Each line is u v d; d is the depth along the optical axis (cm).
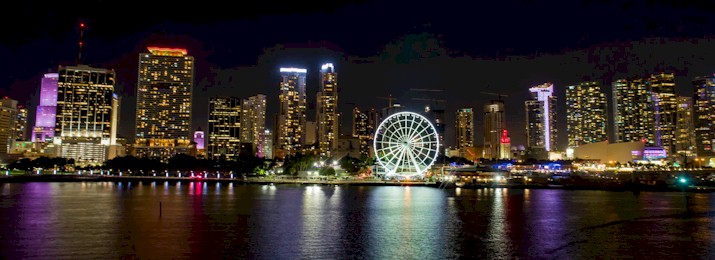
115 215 9606
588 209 11638
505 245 6519
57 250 5938
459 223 8706
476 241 6806
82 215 9594
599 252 6091
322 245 6400
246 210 10775
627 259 5706
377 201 13812
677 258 5766
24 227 7844
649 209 11700
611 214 10462
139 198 14662
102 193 17538
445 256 5803
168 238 6812
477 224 8606
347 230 7725
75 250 5938
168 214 9844
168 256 5644
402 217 9594
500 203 13425
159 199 14250
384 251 6050
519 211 11019
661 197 16725
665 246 6519
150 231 7450
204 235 7094
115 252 5834
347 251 6022
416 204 12862
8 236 6931
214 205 12100
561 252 6069
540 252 6069
